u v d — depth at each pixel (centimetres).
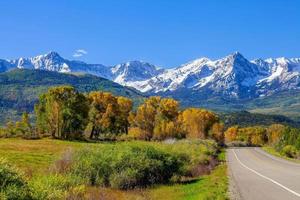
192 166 3784
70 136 10062
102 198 2028
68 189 1927
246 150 10388
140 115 11994
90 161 2642
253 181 3055
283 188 2591
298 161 6050
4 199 1271
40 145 7031
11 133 10150
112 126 11675
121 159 2755
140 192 2466
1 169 1361
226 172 3966
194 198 2181
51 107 10000
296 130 9581
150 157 2981
